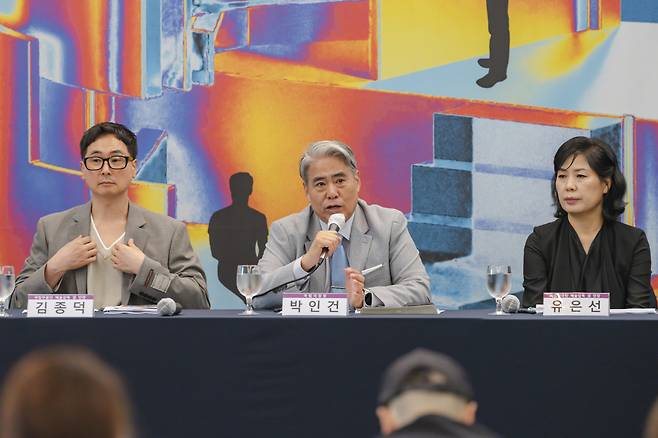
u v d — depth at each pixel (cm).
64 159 876
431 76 887
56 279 611
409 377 219
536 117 886
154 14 880
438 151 886
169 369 488
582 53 885
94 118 878
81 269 628
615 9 882
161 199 881
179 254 659
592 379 472
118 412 163
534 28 886
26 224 872
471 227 887
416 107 887
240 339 487
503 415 477
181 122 883
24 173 872
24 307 608
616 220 640
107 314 528
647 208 882
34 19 873
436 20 886
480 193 887
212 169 886
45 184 874
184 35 881
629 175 883
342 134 888
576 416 473
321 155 639
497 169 887
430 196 886
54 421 159
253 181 887
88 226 654
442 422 208
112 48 879
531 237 657
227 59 885
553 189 657
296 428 485
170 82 882
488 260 888
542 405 475
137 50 880
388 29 886
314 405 485
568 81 885
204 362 487
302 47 886
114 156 648
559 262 638
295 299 517
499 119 886
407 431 207
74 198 877
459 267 887
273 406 486
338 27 884
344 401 484
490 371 477
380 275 640
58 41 875
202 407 487
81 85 877
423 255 887
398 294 602
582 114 885
